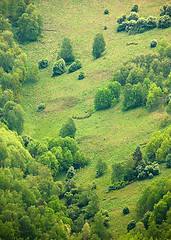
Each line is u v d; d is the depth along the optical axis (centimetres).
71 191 15350
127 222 12769
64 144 18588
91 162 18200
